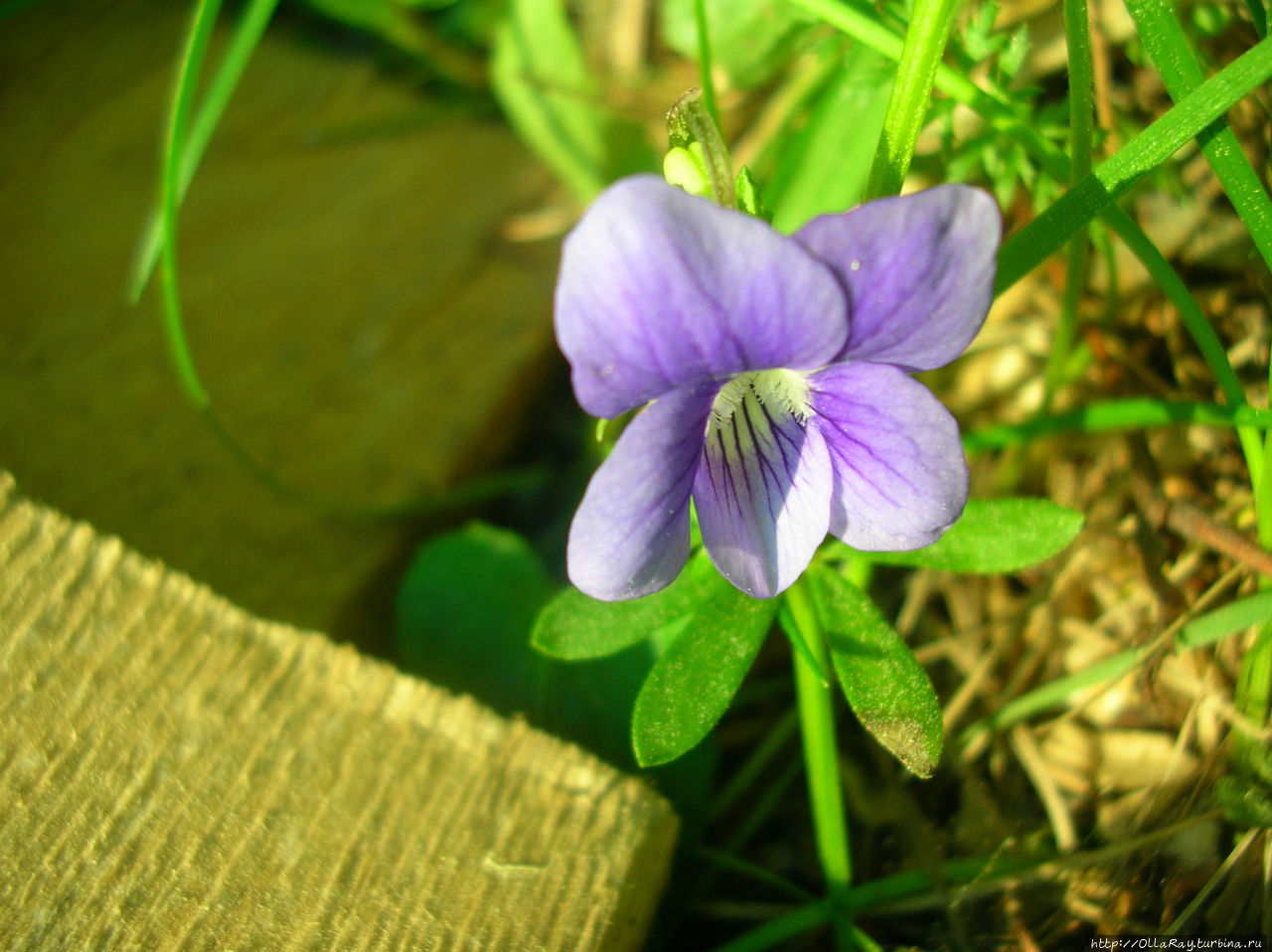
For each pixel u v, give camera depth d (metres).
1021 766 0.08
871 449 0.06
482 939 0.06
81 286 0.11
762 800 0.09
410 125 0.13
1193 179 0.09
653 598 0.07
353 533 0.10
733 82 0.11
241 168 0.13
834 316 0.05
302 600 0.10
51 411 0.10
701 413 0.06
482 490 0.11
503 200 0.13
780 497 0.06
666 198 0.05
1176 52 0.07
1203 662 0.08
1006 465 0.09
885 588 0.09
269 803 0.07
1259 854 0.07
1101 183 0.06
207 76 0.14
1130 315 0.09
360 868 0.07
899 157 0.06
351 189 0.13
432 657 0.09
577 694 0.09
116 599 0.07
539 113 0.12
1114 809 0.08
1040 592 0.09
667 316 0.05
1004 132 0.07
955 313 0.05
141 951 0.06
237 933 0.06
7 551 0.07
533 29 0.11
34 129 0.13
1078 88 0.07
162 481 0.10
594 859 0.07
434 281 0.12
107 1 0.14
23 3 0.11
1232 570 0.08
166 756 0.07
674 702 0.07
